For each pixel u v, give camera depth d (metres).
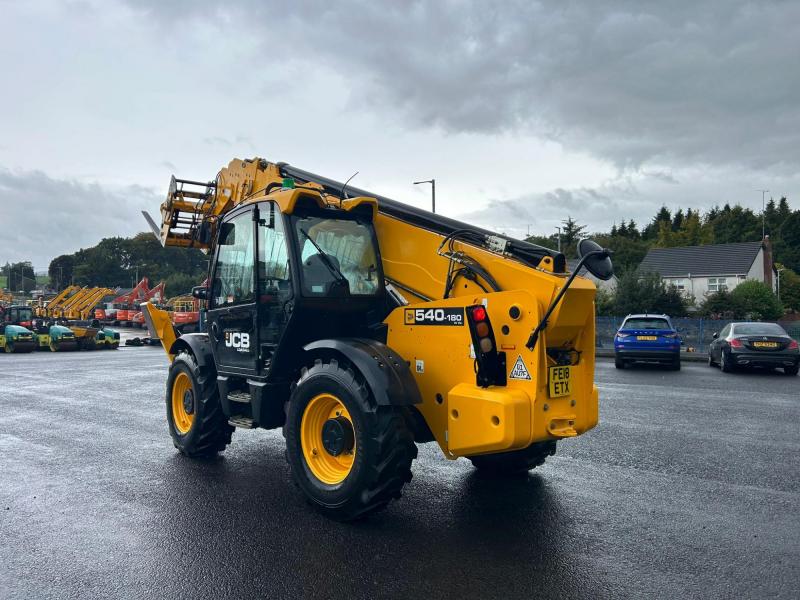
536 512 4.64
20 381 13.19
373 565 3.70
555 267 4.42
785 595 3.30
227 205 7.34
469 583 3.46
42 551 3.92
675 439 7.14
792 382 13.04
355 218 5.34
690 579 3.50
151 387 12.02
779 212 111.25
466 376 4.44
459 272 4.83
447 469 5.89
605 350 23.97
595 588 3.39
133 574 3.59
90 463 6.07
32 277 134.50
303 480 4.63
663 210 118.94
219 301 5.94
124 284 93.62
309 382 4.60
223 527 4.32
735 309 40.16
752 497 5.00
